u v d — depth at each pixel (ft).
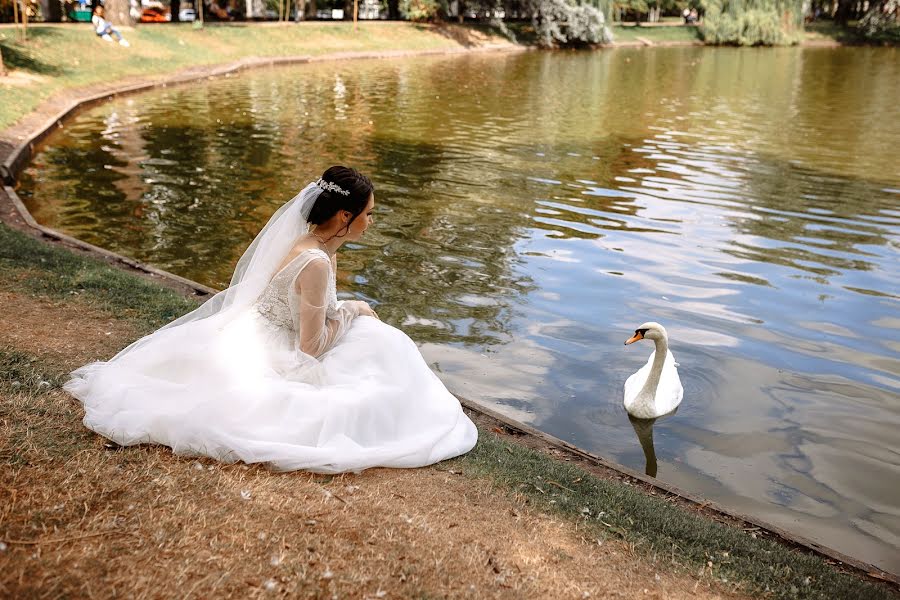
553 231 37.35
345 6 181.98
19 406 13.26
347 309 14.55
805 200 44.65
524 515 12.49
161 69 92.63
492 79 104.32
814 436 20.22
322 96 83.20
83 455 11.97
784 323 27.22
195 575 9.59
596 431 20.16
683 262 33.32
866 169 53.36
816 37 190.29
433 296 28.53
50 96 67.31
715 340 25.73
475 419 17.65
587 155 56.08
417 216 39.09
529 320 26.78
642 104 83.97
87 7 115.65
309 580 9.80
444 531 11.46
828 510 17.25
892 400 22.18
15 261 23.54
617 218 39.96
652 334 20.36
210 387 12.93
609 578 11.16
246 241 34.32
